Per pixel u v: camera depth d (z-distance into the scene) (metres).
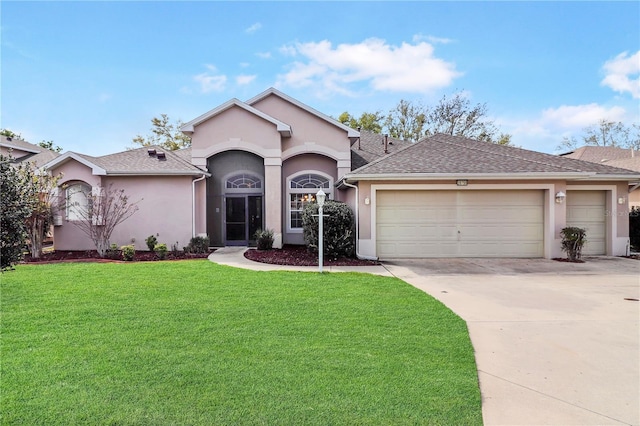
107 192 15.11
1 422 3.18
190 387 3.82
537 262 12.78
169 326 5.72
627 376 4.26
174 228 15.73
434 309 6.75
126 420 3.24
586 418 3.42
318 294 7.85
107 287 8.36
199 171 15.55
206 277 9.60
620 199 14.33
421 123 37.28
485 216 13.79
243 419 3.27
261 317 6.21
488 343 5.27
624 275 10.51
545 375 4.29
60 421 3.21
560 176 12.99
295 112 17.48
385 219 13.76
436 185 13.46
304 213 13.69
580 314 6.68
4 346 4.88
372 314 6.43
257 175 17.50
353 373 4.18
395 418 3.32
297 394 3.70
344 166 17.31
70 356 4.56
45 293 7.77
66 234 15.54
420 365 4.41
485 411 3.51
